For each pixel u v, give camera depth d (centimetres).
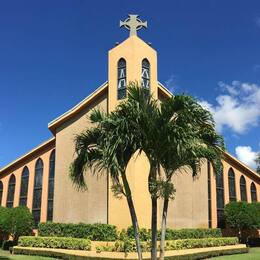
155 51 3044
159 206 2884
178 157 1551
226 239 3206
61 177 3250
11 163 3784
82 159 1653
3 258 2472
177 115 1529
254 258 2583
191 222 3238
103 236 2548
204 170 3512
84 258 2227
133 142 1534
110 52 3020
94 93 3097
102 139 1546
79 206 3039
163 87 3064
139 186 2658
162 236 1575
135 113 1510
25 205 3619
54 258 2469
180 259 2288
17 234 3259
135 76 2850
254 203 3619
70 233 2761
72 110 3225
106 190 2886
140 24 3045
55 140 3441
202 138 1598
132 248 2294
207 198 3481
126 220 2622
